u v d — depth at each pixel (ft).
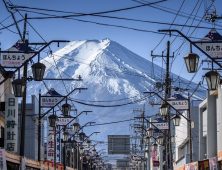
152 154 318.86
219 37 69.87
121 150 306.55
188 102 131.13
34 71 73.92
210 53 69.77
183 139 219.61
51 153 209.67
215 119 165.27
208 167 111.65
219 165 105.09
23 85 72.33
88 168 397.39
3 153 87.66
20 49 74.59
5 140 128.47
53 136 155.63
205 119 182.39
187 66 68.03
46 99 128.77
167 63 159.84
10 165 105.81
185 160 203.21
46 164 164.35
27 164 118.32
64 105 122.72
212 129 165.48
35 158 225.35
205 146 187.42
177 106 130.82
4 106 129.80
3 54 74.33
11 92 147.84
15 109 129.80
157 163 249.55
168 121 155.22
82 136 203.10
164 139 167.43
